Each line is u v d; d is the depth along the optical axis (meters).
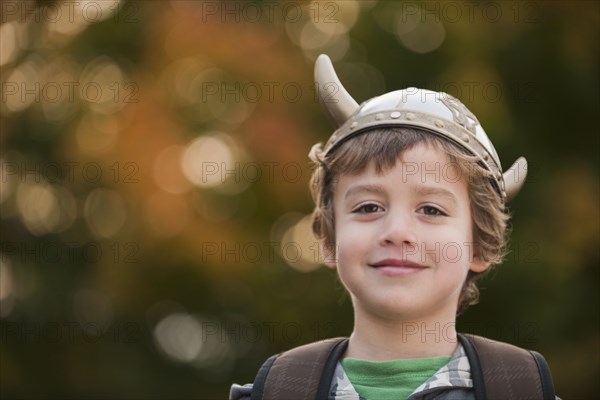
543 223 7.91
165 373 9.23
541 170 7.98
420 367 2.84
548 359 7.88
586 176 7.99
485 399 2.78
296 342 9.04
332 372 2.91
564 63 8.00
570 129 8.19
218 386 9.38
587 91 8.03
